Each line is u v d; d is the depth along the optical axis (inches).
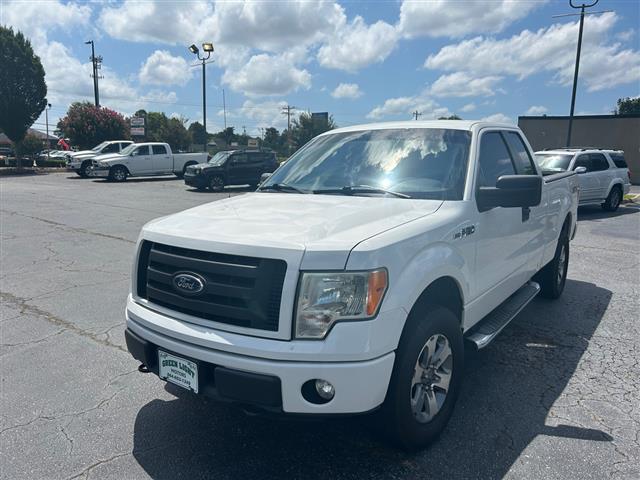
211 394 101.8
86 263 303.3
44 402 139.4
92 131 1633.9
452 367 122.0
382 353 97.7
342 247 96.3
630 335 189.5
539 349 176.1
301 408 95.4
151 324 111.3
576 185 246.1
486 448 117.3
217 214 123.5
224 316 100.7
